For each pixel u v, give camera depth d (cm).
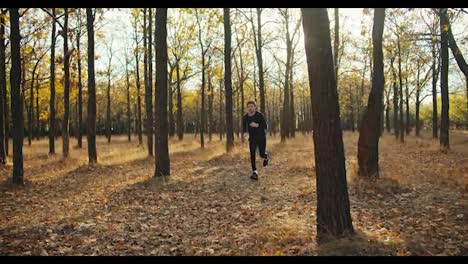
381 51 1070
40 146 3212
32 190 1138
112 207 891
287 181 1109
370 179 1006
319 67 553
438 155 1773
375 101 1066
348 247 530
